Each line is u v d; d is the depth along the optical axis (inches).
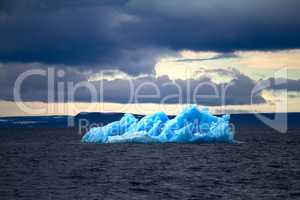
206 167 2412.6
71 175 2087.8
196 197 1550.2
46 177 2017.7
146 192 1636.3
